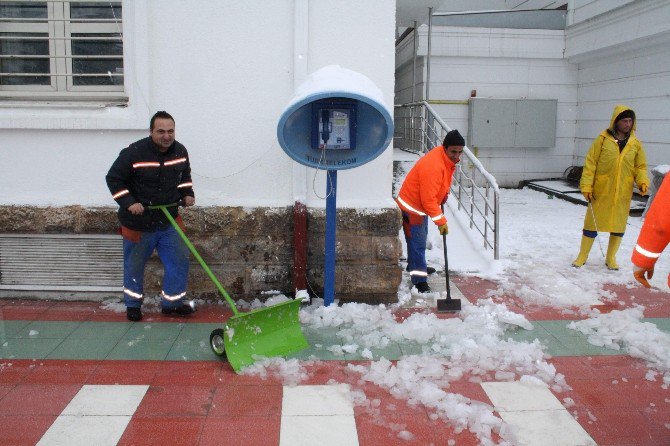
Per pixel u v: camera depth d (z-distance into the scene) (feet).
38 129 16.21
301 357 13.32
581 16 37.24
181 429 10.36
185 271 15.70
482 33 37.91
